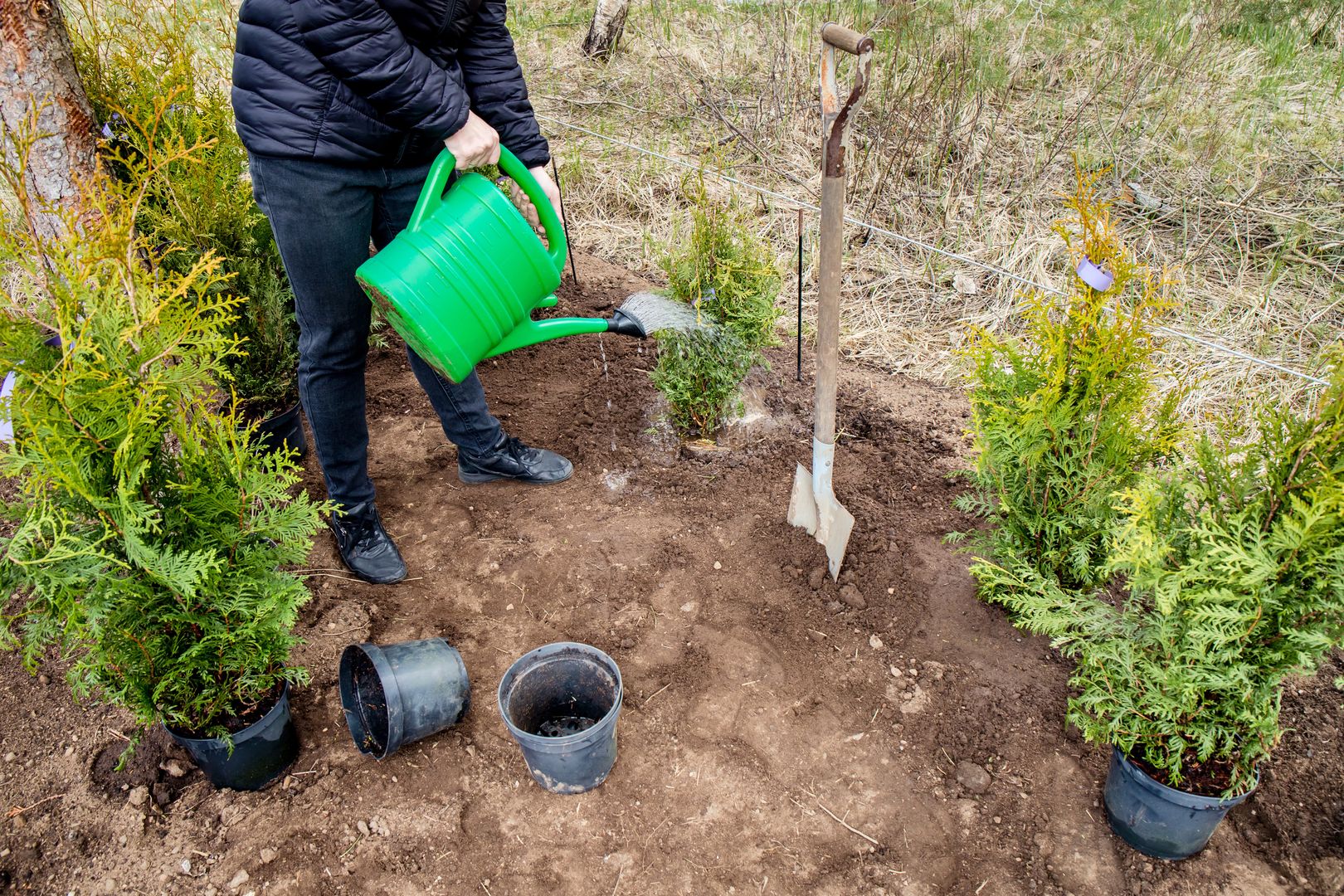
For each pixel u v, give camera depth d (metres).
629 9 7.57
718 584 3.00
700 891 2.20
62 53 2.83
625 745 2.53
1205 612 1.94
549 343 4.32
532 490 3.45
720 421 3.61
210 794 2.39
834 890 2.20
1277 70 6.11
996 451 2.50
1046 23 6.87
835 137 2.27
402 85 2.22
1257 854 2.22
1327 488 1.83
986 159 5.35
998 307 4.38
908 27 6.21
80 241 1.99
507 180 4.14
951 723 2.55
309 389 2.75
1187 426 2.47
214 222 3.22
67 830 2.31
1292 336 4.04
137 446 1.98
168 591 2.12
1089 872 2.21
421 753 2.52
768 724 2.57
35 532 1.94
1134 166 5.14
